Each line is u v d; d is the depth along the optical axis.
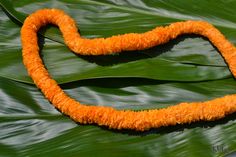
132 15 1.32
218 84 1.28
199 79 1.27
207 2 1.34
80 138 1.22
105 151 1.21
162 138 1.22
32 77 1.25
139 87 1.26
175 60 1.29
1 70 1.27
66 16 1.30
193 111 1.21
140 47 1.26
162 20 1.32
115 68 1.27
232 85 1.27
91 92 1.26
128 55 1.28
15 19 1.32
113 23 1.32
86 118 1.22
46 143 1.22
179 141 1.22
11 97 1.26
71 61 1.28
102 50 1.26
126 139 1.22
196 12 1.33
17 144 1.22
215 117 1.22
